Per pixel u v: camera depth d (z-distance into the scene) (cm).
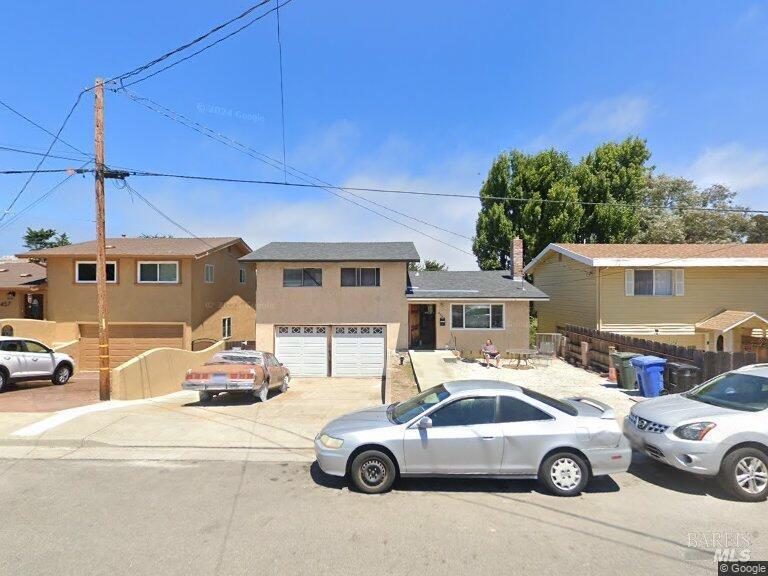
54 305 2169
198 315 2253
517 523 520
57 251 2156
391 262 2016
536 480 664
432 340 2150
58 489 619
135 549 450
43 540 468
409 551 450
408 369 1789
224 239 2562
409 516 536
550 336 2195
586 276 2106
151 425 943
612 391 1291
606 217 2823
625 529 506
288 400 1327
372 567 419
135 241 2472
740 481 594
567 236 2778
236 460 757
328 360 2045
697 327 1958
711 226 3491
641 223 3291
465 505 572
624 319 2002
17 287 2245
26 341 1570
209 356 2028
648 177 3566
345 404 1221
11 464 732
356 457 619
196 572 409
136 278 2172
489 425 625
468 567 420
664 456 640
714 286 2006
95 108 1259
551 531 499
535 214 2800
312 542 467
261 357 1390
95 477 670
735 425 609
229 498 589
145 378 1488
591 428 617
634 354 1343
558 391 1295
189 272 2175
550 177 2847
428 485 643
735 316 1861
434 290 2111
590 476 645
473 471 617
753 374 722
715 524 521
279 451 804
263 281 2048
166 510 548
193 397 1462
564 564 427
